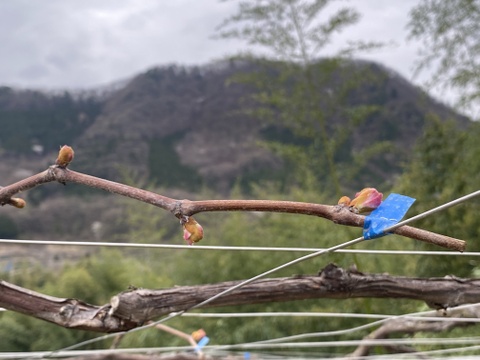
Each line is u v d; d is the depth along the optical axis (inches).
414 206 124.2
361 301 144.6
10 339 187.9
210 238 184.5
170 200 28.6
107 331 36.2
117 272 226.5
